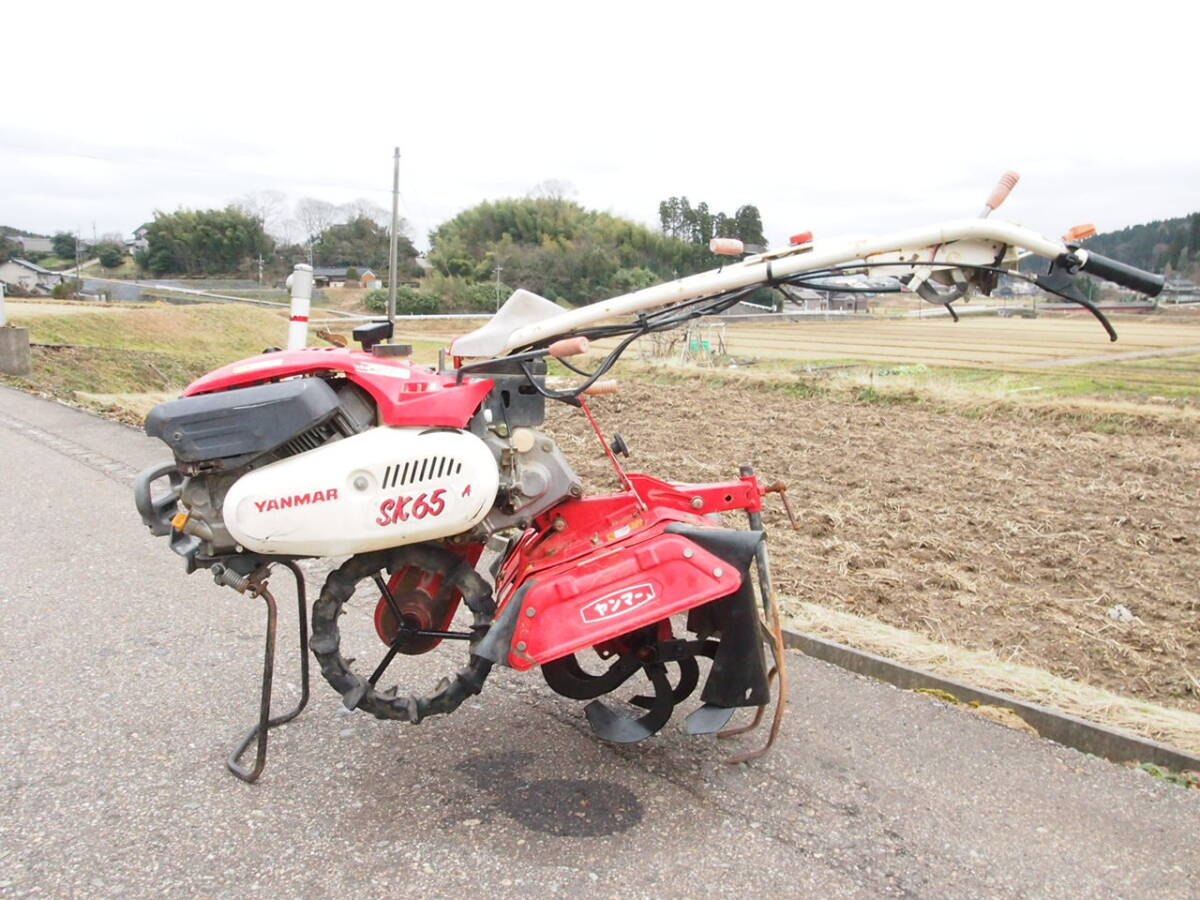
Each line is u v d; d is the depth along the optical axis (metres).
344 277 79.75
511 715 4.43
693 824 3.54
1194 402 16.42
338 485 3.40
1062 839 3.49
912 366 24.72
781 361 27.27
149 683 4.69
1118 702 4.77
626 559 3.57
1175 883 3.25
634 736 3.82
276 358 3.62
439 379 3.77
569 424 14.83
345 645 5.21
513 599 3.56
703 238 70.06
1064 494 9.79
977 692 4.72
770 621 3.90
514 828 3.50
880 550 7.58
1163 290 3.59
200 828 3.47
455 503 3.52
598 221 70.12
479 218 75.62
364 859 3.30
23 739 4.09
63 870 3.20
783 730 4.30
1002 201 3.60
